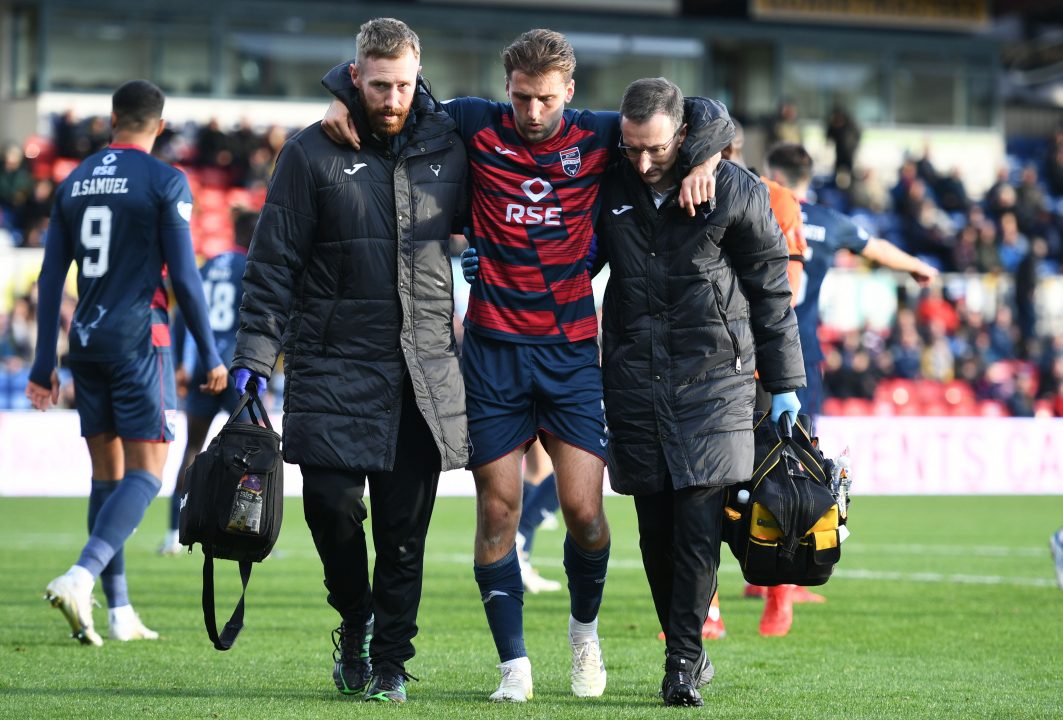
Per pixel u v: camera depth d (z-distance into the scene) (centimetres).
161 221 2142
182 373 3400
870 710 1620
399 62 1555
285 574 3228
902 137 11075
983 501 6044
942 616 2581
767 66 10900
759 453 1686
